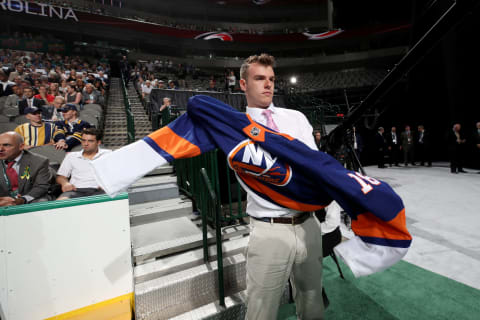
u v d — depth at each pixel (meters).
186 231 2.24
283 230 0.99
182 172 3.16
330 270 2.25
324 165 0.83
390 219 0.75
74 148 3.49
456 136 6.88
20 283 1.22
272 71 0.98
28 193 2.11
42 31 16.14
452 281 1.94
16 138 2.06
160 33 19.12
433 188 5.07
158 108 6.76
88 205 1.34
